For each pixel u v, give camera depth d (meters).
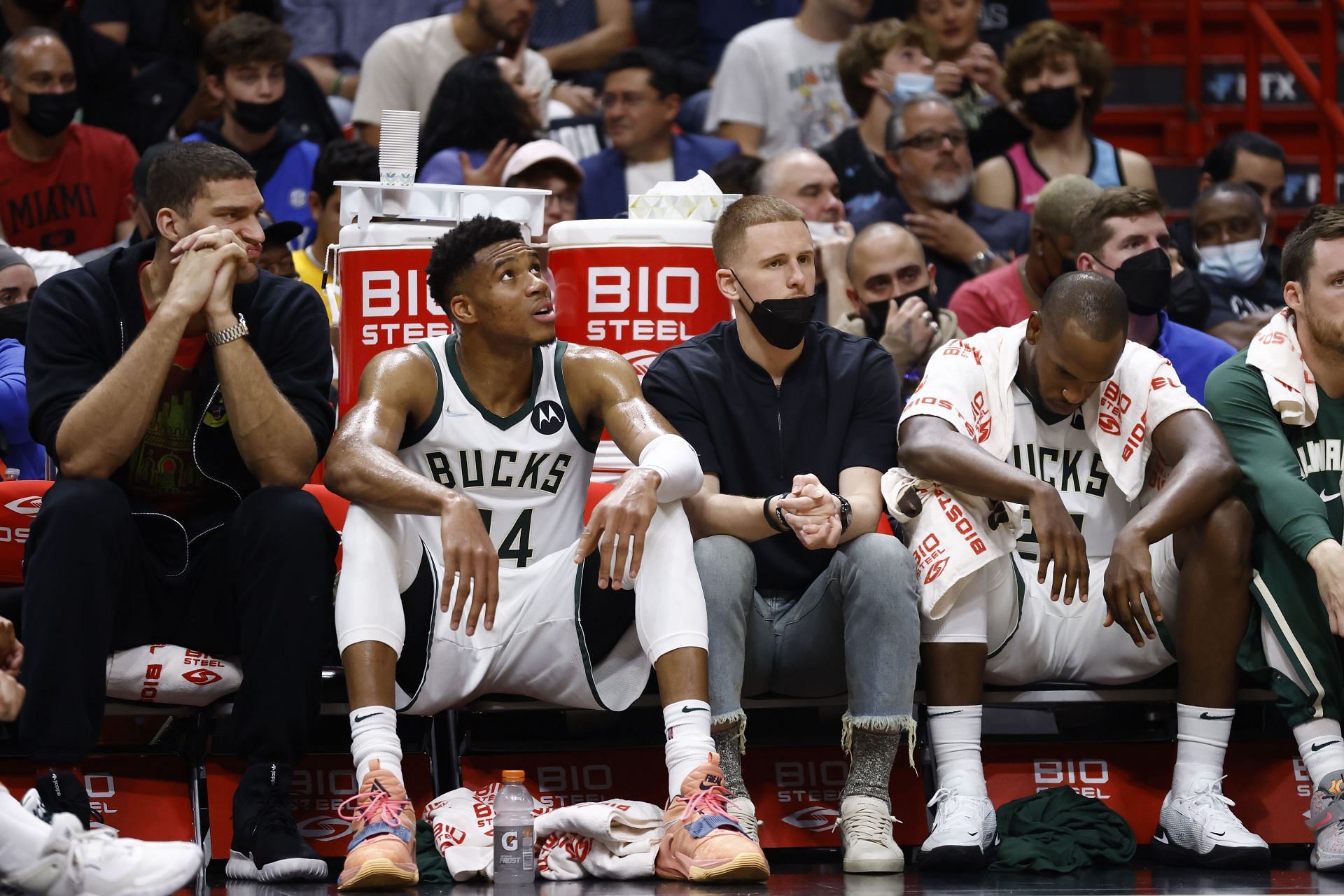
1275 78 19.58
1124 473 7.63
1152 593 7.13
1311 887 6.41
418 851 6.95
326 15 17.28
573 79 17.84
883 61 15.43
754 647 7.41
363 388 7.24
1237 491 7.67
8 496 7.30
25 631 6.62
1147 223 9.62
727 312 8.86
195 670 7.11
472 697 7.32
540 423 7.36
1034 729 9.86
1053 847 7.19
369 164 11.70
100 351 7.50
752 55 16.73
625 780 7.51
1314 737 7.36
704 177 9.00
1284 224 18.22
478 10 16.31
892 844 7.09
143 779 7.18
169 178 7.36
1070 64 15.45
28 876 5.70
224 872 7.12
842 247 12.24
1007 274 12.10
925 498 7.52
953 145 13.81
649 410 7.34
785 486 7.75
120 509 6.84
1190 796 7.34
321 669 6.97
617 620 7.15
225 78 14.52
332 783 7.36
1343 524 7.71
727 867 6.29
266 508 6.96
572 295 8.72
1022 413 7.76
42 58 13.94
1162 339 10.03
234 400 7.12
